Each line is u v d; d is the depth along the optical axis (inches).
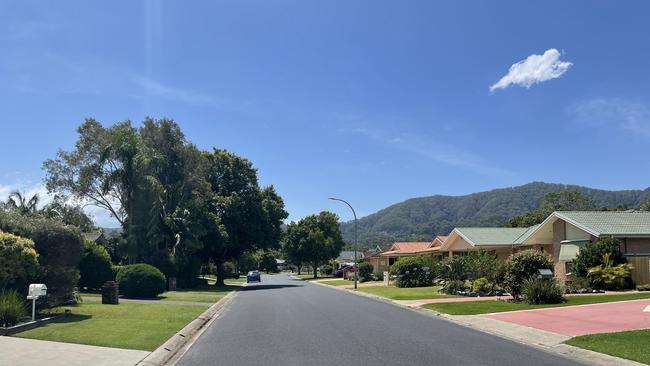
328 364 388.5
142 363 391.2
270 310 855.1
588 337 484.7
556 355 430.0
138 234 1566.2
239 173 2186.3
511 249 1713.8
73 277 767.7
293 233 3329.2
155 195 1579.7
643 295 893.2
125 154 1578.5
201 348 481.4
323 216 3430.1
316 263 3336.6
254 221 2162.9
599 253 1074.7
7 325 533.3
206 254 2065.7
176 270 1684.3
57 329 550.6
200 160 1945.1
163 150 1866.4
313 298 1162.6
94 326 584.4
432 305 881.5
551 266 943.7
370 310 847.1
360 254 4825.3
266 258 5182.1
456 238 1860.2
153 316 724.7
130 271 1192.8
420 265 1578.5
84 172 1774.1
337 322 669.3
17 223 709.3
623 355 405.1
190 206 1833.2
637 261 1045.2
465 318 706.2
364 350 448.8
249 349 462.9
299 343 490.9
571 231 1274.6
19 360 388.5
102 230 1995.6
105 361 394.6
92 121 1809.8
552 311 729.6
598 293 999.6
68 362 385.7
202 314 792.9
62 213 1761.8
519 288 927.0
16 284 661.9
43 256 722.8
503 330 582.6
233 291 1612.9
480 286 1109.1
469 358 412.2
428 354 429.4
